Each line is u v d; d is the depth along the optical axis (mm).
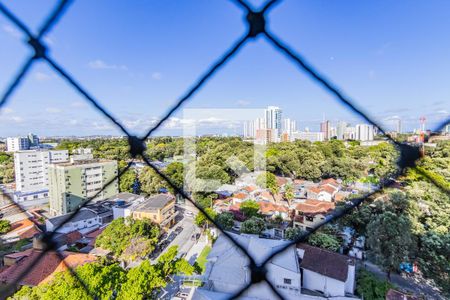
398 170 1428
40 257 1599
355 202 1518
